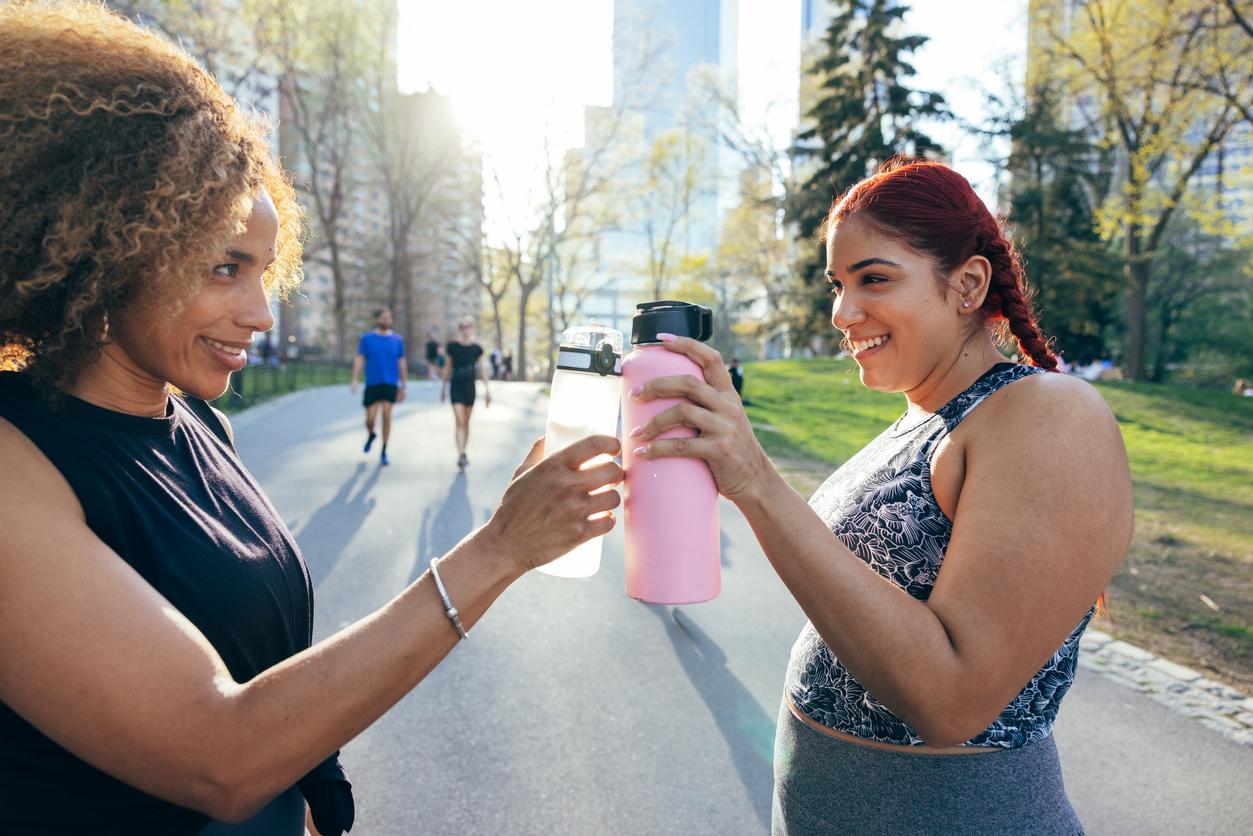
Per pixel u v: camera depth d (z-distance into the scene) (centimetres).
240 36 2270
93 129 86
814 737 124
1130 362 2772
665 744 323
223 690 78
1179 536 718
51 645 74
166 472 99
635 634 438
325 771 116
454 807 279
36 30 89
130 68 91
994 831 110
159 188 85
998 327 133
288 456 1031
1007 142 2748
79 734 75
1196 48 1912
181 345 94
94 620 75
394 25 3297
